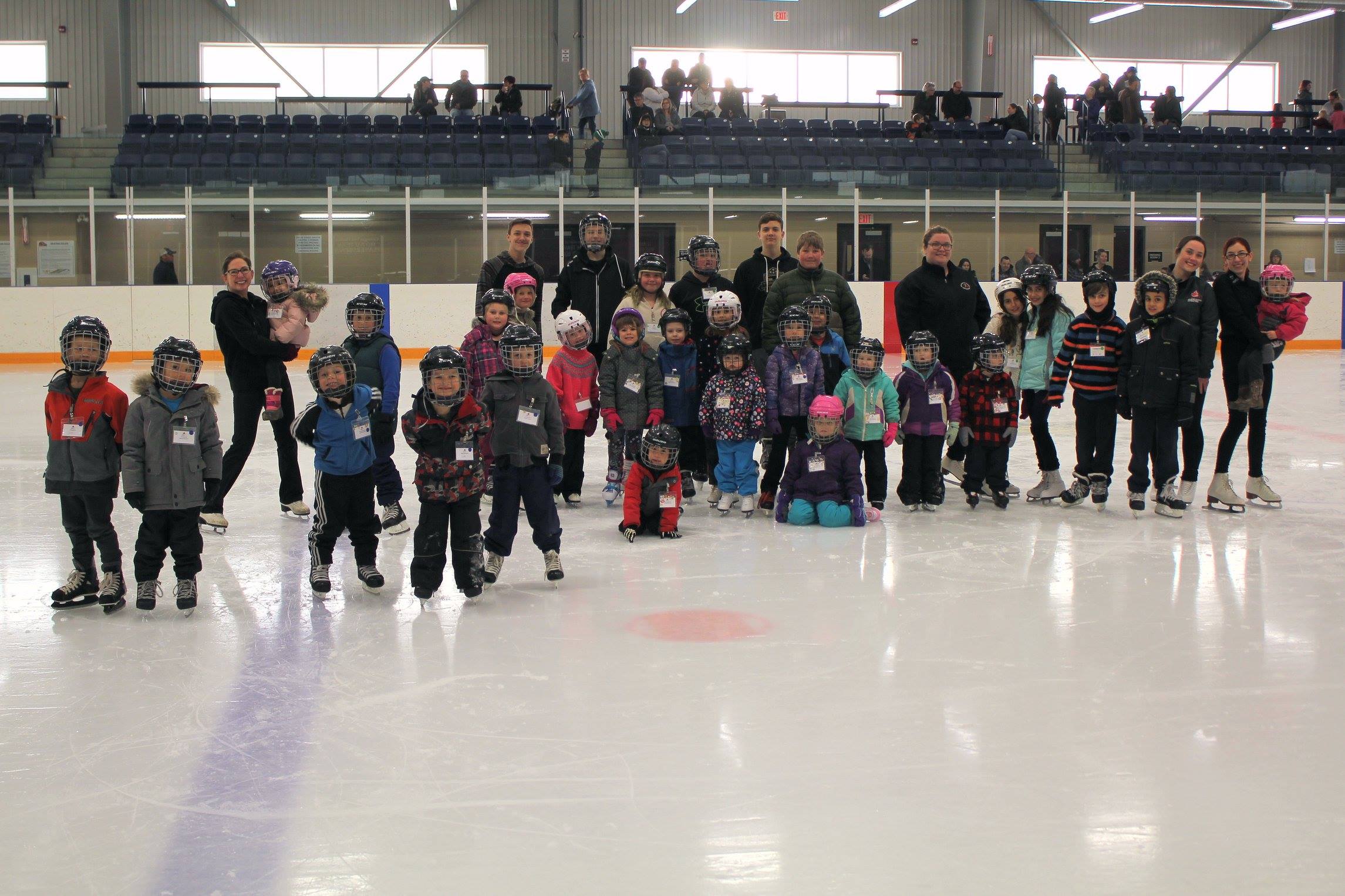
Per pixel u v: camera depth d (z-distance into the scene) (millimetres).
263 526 6539
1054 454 7129
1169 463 6629
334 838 2736
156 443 4562
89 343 4574
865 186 21406
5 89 25812
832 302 7016
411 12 26625
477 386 6832
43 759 3217
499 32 26891
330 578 5309
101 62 25891
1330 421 11320
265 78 26391
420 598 4730
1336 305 21312
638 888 2504
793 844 2699
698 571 5395
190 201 18953
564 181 20531
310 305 6410
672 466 6137
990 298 20484
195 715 3547
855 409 6578
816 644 4219
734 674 3889
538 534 5148
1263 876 2559
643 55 27312
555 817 2842
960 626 4457
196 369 4602
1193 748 3264
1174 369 6480
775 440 6859
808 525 6520
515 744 3295
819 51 27844
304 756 3227
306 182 20297
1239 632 4379
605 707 3582
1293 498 7289
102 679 3883
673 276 20328
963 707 3576
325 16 26406
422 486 4688
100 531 4672
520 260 7238
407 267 19531
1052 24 28359
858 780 3047
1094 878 2547
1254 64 29203
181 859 2645
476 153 22438
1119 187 22562
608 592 5008
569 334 6949
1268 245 21531
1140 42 28766
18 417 11695
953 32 28219
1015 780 3049
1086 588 5035
